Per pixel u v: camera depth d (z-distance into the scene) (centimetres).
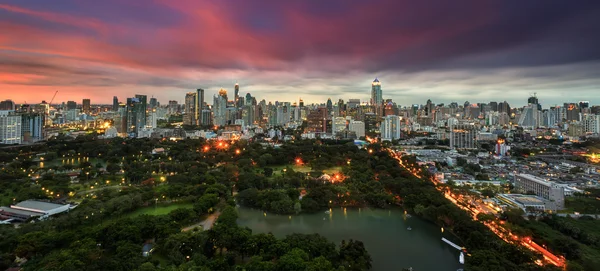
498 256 19888
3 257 19338
